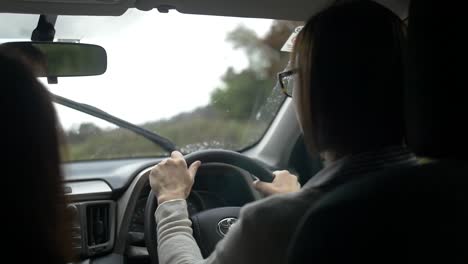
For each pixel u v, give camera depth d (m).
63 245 1.21
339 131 1.45
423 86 1.33
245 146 3.76
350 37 1.43
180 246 1.97
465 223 1.22
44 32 2.84
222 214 2.51
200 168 2.72
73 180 3.03
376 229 1.23
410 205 1.23
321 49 1.45
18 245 1.15
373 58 1.43
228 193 2.92
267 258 1.49
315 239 1.27
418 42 1.34
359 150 1.45
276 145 3.60
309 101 1.49
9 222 1.14
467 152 1.30
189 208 2.90
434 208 1.23
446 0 1.30
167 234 2.03
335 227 1.25
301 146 3.52
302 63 1.50
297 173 3.55
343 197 1.27
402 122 1.46
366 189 1.27
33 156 1.17
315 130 1.50
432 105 1.32
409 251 1.21
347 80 1.43
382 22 1.45
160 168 2.19
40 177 1.17
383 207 1.24
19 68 1.20
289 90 1.84
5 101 1.16
